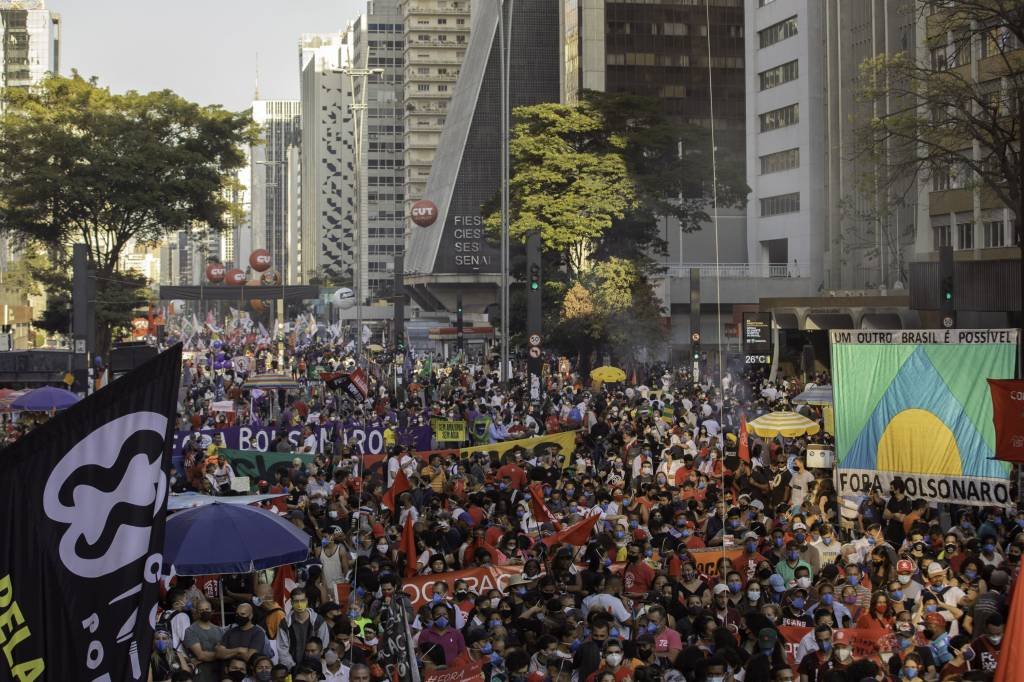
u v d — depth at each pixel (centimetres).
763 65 11488
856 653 1446
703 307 10788
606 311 8044
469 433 3900
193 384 6488
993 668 1381
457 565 1956
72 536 707
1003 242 7019
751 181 11638
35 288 13400
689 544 2023
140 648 717
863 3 9525
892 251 8638
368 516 2130
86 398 713
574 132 8694
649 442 3170
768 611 1518
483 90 15675
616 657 1320
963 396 2003
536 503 2298
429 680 1391
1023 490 2309
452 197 15700
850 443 2094
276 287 12206
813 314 8288
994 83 5859
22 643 696
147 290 10306
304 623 1513
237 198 9906
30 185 8344
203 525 1523
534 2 15525
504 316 5734
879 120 4841
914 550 1769
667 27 12594
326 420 4075
